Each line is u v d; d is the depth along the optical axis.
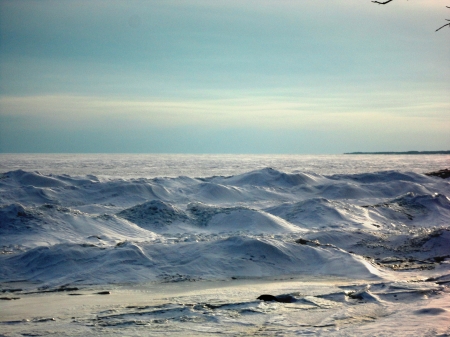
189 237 42.75
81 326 20.62
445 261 35.66
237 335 19.30
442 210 58.19
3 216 42.78
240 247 34.75
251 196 73.44
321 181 87.19
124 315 22.16
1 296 26.75
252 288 28.20
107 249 33.66
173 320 21.41
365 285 27.53
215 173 158.00
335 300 24.64
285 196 74.38
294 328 20.06
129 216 49.53
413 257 37.97
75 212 45.53
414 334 18.52
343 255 34.75
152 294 26.97
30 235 40.72
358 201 69.94
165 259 33.25
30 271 31.62
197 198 70.38
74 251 33.12
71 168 184.38
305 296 25.14
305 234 42.56
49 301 25.39
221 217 49.94
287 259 34.16
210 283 29.94
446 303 23.41
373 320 21.11
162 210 50.41
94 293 27.31
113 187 70.44
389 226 52.34
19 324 21.06
